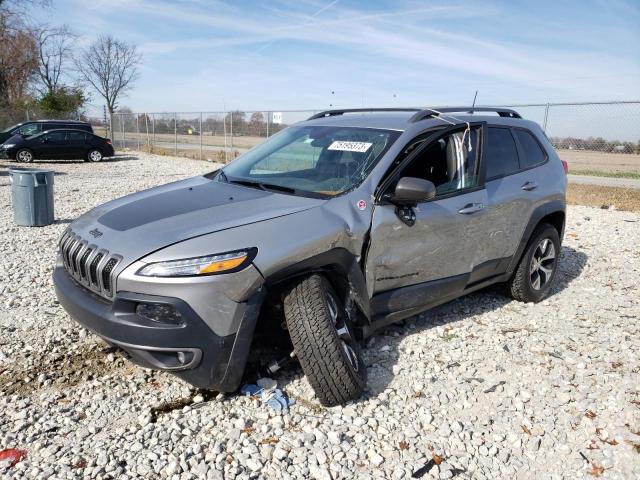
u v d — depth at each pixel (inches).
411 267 145.5
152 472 100.7
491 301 195.9
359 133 155.3
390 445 111.1
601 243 298.4
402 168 142.1
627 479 104.1
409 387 133.6
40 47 1535.4
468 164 160.9
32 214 306.0
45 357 143.2
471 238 160.2
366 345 154.5
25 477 97.9
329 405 121.6
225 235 114.3
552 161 197.3
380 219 134.7
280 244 116.0
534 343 161.6
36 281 205.0
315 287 119.9
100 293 116.9
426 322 174.1
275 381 130.8
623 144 574.2
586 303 199.6
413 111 169.3
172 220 123.0
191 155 984.9
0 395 124.7
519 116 195.0
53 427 112.9
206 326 108.9
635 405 128.9
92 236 124.6
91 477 98.5
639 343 164.2
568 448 112.7
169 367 111.0
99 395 125.7
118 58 1713.8
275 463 104.4
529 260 188.5
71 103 1481.3
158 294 107.7
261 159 165.5
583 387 135.7
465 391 132.6
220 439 110.8
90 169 719.7
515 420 122.3
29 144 797.2
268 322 134.3
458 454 109.6
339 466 103.9
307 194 137.5
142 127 1217.4
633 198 479.2
